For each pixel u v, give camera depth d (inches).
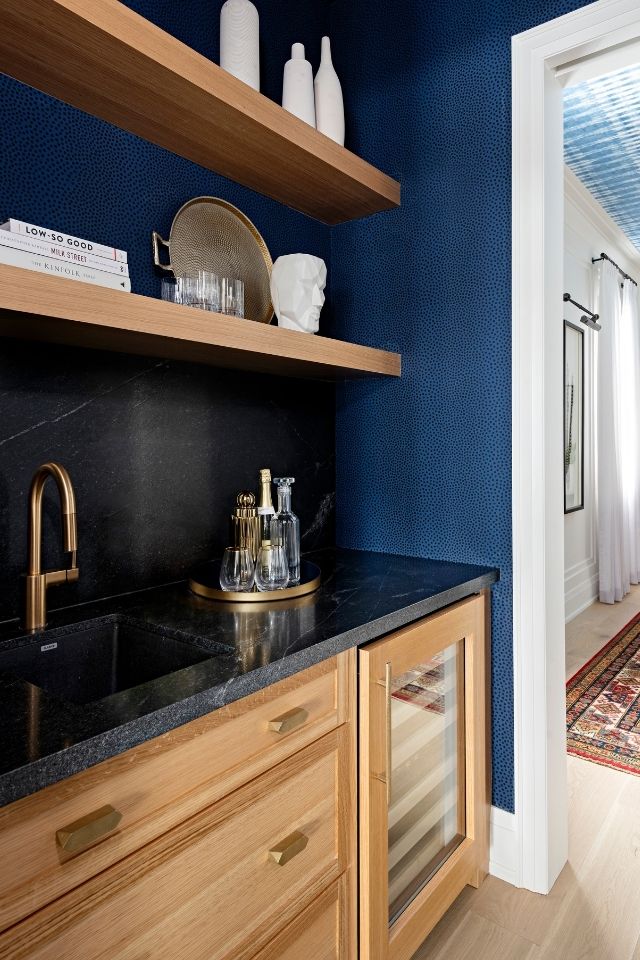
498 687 64.5
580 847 69.1
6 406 46.6
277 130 54.8
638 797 78.5
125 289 45.1
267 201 69.1
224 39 58.4
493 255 64.3
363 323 75.5
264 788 37.5
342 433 79.1
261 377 69.1
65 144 50.0
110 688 48.1
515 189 61.3
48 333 44.5
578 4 57.8
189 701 32.0
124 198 54.4
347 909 44.8
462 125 66.2
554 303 62.6
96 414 52.7
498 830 64.6
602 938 55.9
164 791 31.5
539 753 61.5
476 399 66.0
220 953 34.9
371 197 69.1
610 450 172.9
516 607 62.7
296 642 40.9
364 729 45.3
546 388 60.8
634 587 196.2
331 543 79.7
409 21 70.4
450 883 56.4
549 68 60.9
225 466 64.8
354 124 75.7
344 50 76.8
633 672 121.0
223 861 34.9
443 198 68.0
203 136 55.5
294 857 40.1
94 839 27.2
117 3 41.7
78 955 27.7
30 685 33.7
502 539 64.4
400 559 70.8
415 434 71.4
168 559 59.1
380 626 46.5
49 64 44.7
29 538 44.5
